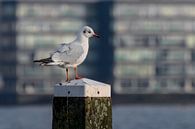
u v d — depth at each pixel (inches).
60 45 815.1
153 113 5378.9
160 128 3432.6
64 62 797.9
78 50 807.7
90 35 822.5
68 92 746.2
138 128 3408.0
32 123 4057.6
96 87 748.6
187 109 6274.6
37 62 791.7
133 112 5644.7
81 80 757.9
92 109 746.2
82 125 743.7
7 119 4547.2
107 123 751.1
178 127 3506.4
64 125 745.6
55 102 748.6
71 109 745.6
